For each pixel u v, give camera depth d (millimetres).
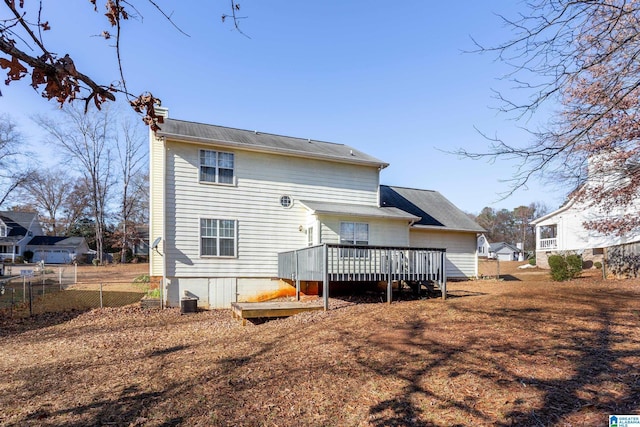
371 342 6461
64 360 6836
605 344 5668
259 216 13938
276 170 14352
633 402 3770
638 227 13055
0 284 15625
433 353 5680
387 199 19297
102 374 5871
